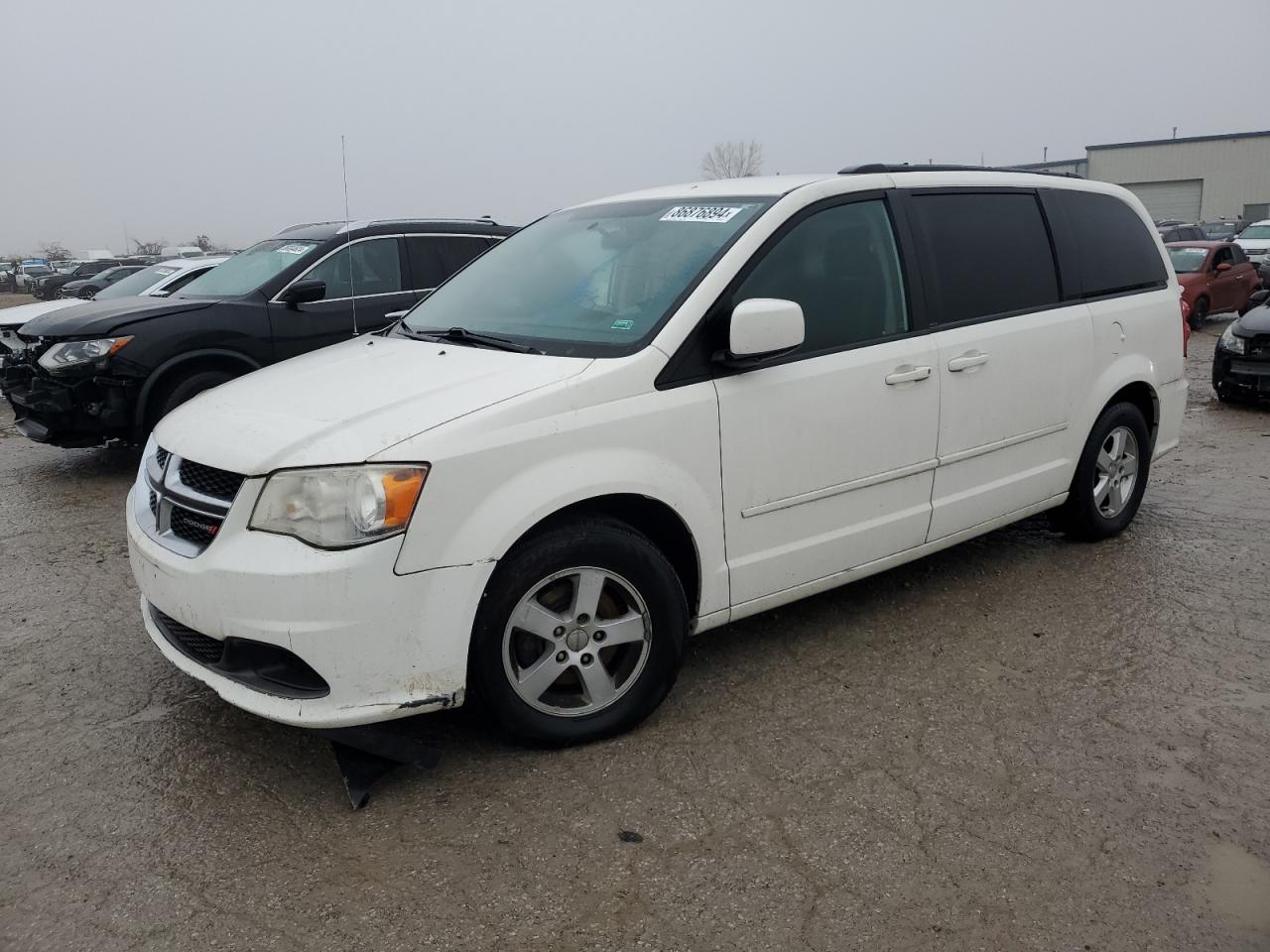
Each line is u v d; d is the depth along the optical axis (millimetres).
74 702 3697
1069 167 60156
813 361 3680
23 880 2688
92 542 5691
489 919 2516
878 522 3965
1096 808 2973
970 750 3297
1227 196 53625
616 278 3725
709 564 3453
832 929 2479
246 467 2877
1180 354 5469
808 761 3234
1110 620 4344
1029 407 4523
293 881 2672
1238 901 2576
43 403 6668
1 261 65062
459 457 2885
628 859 2748
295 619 2789
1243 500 6223
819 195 3814
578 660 3221
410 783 3115
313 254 7477
